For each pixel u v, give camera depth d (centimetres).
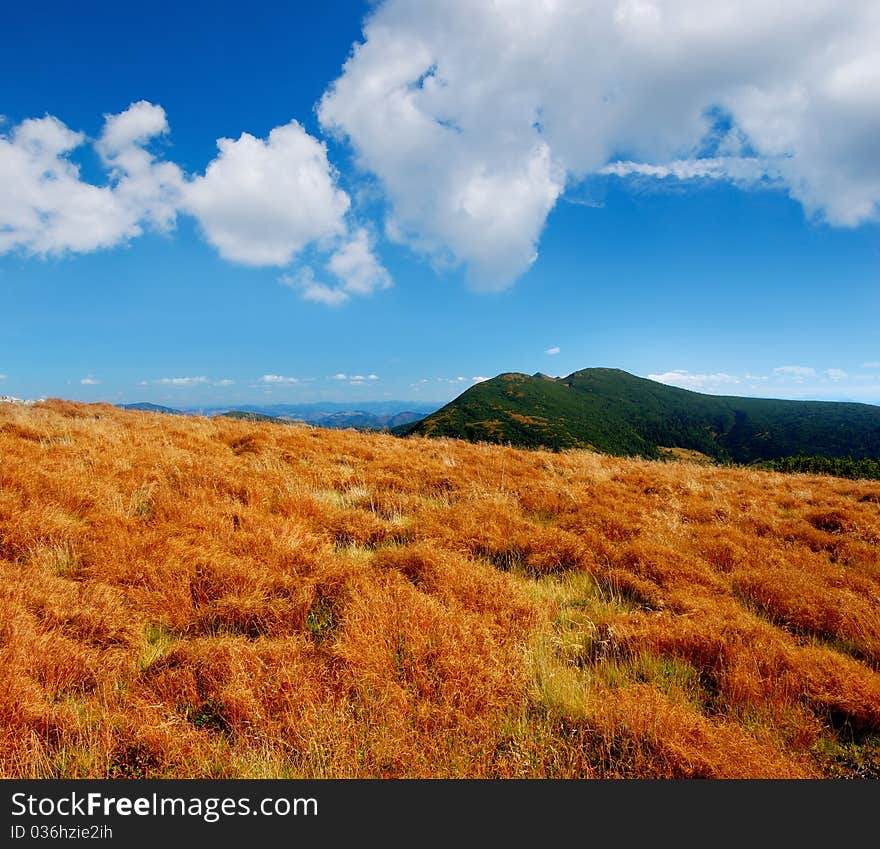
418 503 844
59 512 596
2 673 331
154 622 444
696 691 396
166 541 559
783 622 533
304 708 337
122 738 317
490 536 684
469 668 378
